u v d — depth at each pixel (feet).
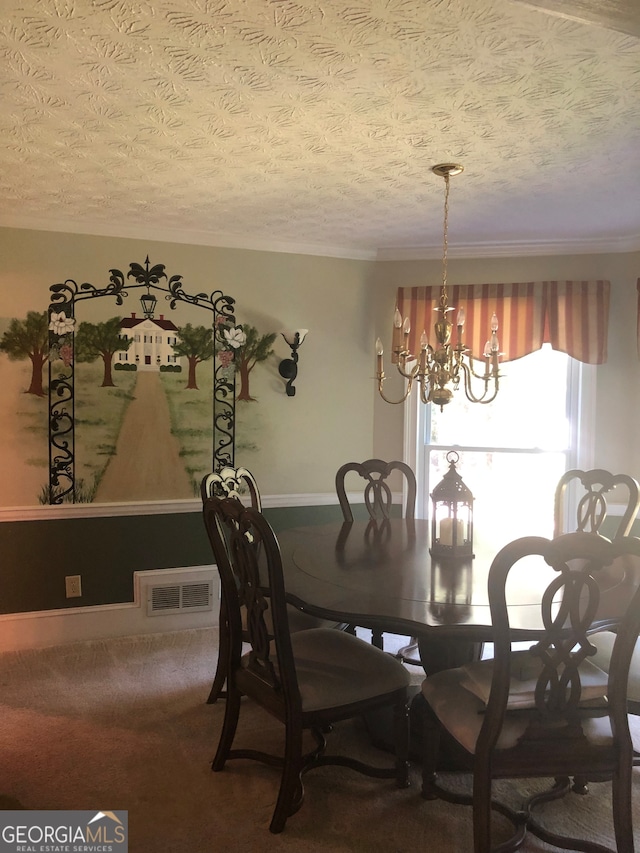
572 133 7.72
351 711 6.93
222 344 12.87
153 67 6.14
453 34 5.56
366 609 6.48
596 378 13.07
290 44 5.74
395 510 14.05
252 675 7.32
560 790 7.22
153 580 12.44
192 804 7.09
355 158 8.59
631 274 12.87
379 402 14.02
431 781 7.19
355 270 13.80
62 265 11.76
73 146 8.20
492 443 13.85
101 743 8.31
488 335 13.21
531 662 6.70
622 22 4.51
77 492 12.03
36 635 11.77
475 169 9.00
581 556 5.35
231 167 8.96
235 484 10.00
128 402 12.28
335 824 6.83
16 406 11.62
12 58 5.96
